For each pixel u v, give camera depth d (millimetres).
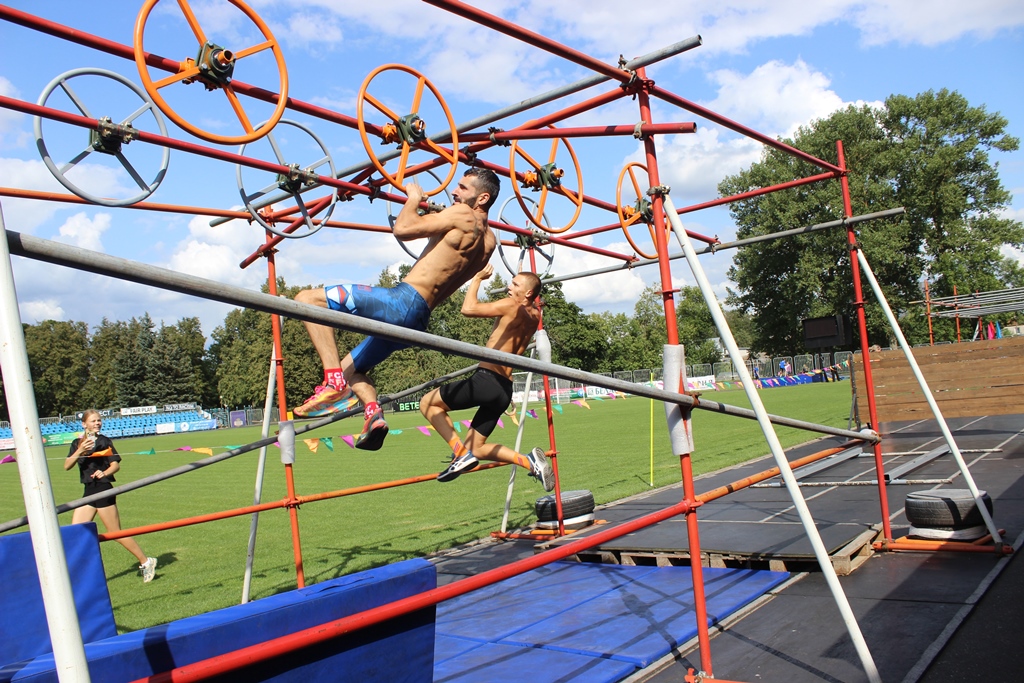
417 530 9008
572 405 42594
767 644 4176
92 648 2242
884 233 43125
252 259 6191
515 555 7160
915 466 9656
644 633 4543
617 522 8008
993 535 5504
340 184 4289
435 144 3990
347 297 3551
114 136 3242
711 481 10516
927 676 3523
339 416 5496
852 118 45875
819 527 6477
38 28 2688
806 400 27750
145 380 68938
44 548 1531
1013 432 12617
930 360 15578
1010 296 18062
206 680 2338
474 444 4977
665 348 3537
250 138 3111
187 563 8250
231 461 22734
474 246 3930
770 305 49500
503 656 4367
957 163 45625
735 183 48656
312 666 2646
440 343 2334
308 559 7859
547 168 5426
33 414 1578
